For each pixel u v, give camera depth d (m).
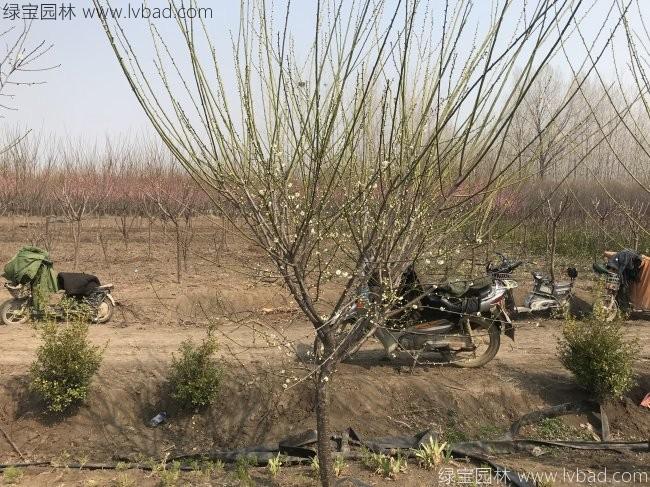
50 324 5.56
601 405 6.06
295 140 3.16
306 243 3.44
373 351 7.09
